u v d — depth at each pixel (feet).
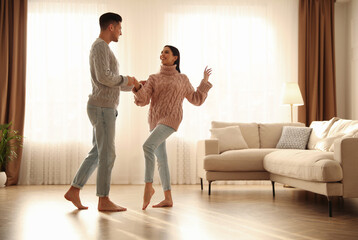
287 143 18.33
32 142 21.11
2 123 20.48
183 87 12.64
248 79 21.98
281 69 22.18
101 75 11.36
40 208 12.65
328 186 11.50
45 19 21.36
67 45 21.39
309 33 22.00
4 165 20.48
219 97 21.77
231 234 9.00
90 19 21.53
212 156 16.40
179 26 21.84
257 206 13.21
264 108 22.04
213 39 21.89
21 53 20.95
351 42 21.93
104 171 11.82
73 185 12.32
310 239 8.59
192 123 21.61
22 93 20.88
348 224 10.25
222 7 22.02
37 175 21.02
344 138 11.57
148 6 21.75
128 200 14.67
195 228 9.62
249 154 16.47
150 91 12.42
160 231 9.27
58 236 8.77
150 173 12.20
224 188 19.17
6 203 13.87
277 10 22.26
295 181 13.70
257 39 22.15
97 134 11.77
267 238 8.64
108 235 8.86
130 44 21.61
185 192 17.38
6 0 20.86
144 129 21.48
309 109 21.86
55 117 21.26
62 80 21.36
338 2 22.49
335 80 22.03
